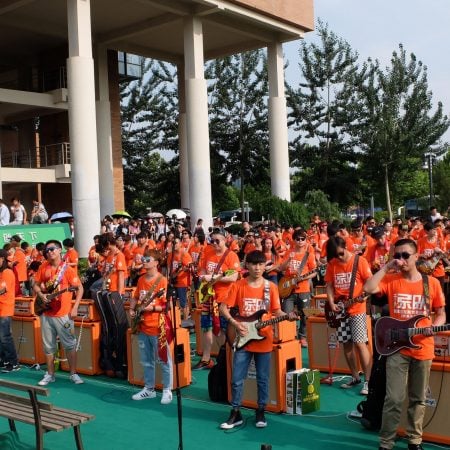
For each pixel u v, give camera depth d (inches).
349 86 1678.2
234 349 249.0
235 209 2134.6
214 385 289.3
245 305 249.9
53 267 332.5
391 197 1879.9
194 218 927.0
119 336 341.4
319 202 1385.3
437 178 2049.7
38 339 381.4
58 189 1118.4
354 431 241.4
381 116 1582.2
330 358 324.8
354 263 275.9
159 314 291.9
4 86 1214.3
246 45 1130.0
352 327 279.4
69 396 309.1
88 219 757.3
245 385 278.4
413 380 209.5
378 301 274.2
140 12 958.4
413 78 1593.3
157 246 569.3
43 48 1122.7
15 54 1146.7
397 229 633.6
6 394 216.1
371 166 1656.0
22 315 390.3
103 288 369.7
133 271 527.8
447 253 440.1
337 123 1699.1
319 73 1692.9
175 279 463.8
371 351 303.9
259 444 230.2
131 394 309.6
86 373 353.1
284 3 1019.9
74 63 758.5
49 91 1079.0
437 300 209.6
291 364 274.2
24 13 943.0
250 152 1764.3
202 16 938.1
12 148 1327.5
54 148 1098.1
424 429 227.1
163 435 246.2
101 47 1083.3
